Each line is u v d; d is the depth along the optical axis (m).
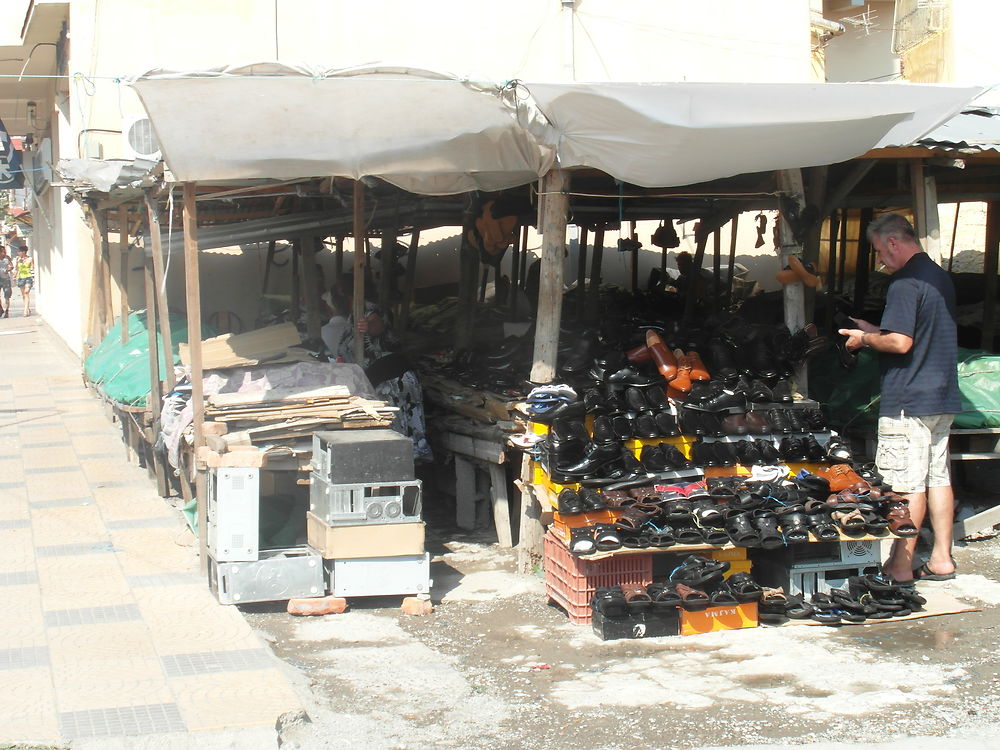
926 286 6.24
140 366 9.68
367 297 12.60
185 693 4.64
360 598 6.42
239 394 6.81
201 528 6.41
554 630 5.86
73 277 15.94
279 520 7.13
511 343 8.79
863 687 4.96
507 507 7.63
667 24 15.19
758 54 15.55
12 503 8.27
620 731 4.51
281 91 5.73
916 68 17.81
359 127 6.02
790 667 5.23
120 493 8.60
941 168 8.10
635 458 6.05
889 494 6.00
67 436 10.91
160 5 13.20
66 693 4.64
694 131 5.77
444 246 15.19
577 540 5.71
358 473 6.08
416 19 14.12
